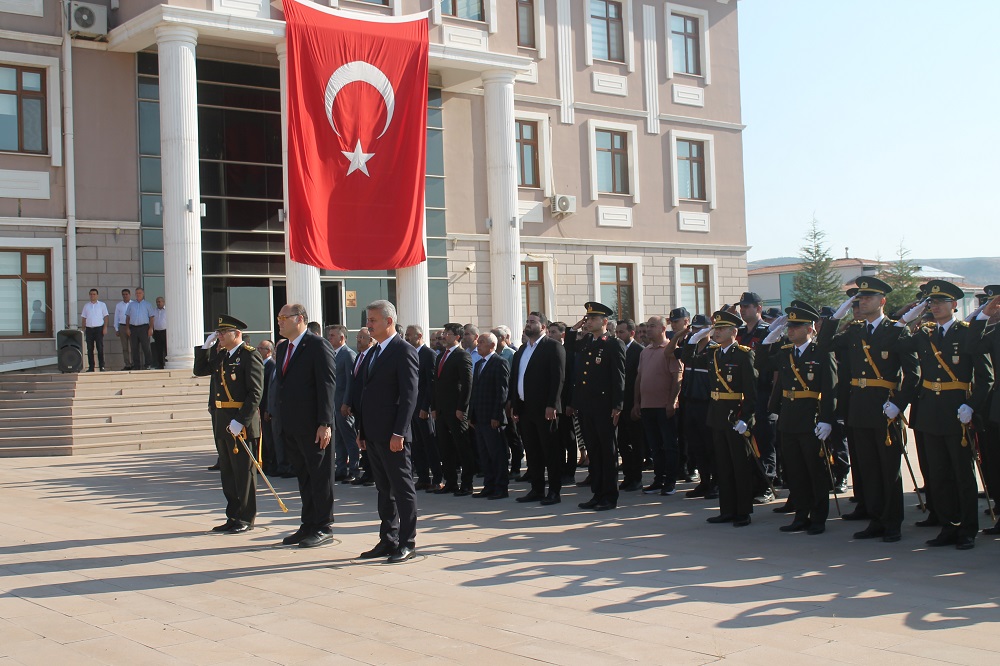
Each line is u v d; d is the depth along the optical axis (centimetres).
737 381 923
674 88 2952
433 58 2358
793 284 6619
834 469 1117
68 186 2120
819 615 593
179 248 2041
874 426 835
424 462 1242
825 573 710
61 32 2136
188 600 662
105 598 671
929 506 891
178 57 2039
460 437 1176
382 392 795
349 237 2131
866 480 851
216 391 936
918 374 816
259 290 2331
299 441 855
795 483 890
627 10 2848
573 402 1056
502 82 2495
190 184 2053
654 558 774
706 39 3025
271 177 2356
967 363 802
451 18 2447
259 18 2114
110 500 1156
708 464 1103
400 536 790
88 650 548
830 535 867
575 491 1182
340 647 548
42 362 2086
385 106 2183
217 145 2288
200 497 1173
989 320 823
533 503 1089
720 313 936
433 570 747
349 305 2397
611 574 719
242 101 2323
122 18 2159
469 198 2564
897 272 6088
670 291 2916
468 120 2580
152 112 2230
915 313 887
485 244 2578
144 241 2211
